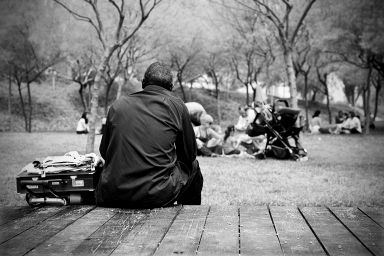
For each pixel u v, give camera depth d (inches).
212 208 129.7
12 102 1480.1
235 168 386.0
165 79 141.7
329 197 250.8
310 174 350.6
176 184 131.6
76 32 834.8
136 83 1668.3
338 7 748.6
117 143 131.7
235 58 1124.5
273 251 88.3
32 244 95.0
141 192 127.6
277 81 1325.0
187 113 138.6
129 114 133.4
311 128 971.9
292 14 758.5
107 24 697.6
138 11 536.1
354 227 106.8
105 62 436.5
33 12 754.8
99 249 90.7
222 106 1672.0
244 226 108.5
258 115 463.5
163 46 971.9
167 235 100.6
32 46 928.9
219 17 800.9
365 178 328.8
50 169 142.5
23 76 1326.3
